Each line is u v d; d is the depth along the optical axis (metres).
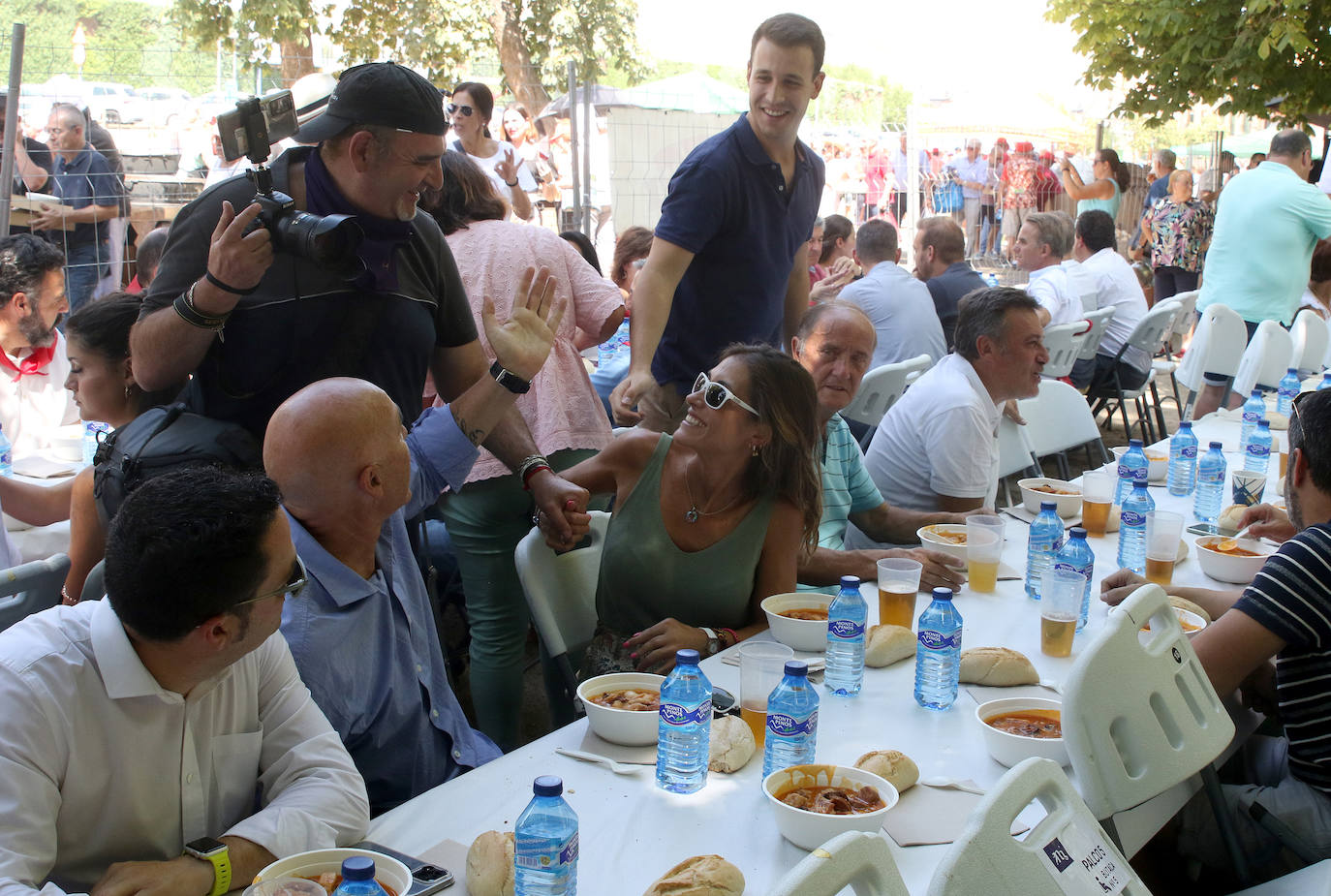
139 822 1.39
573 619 2.42
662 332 3.00
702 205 2.99
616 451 2.42
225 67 12.66
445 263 2.27
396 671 1.86
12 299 3.39
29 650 1.31
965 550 2.62
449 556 3.42
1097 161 10.06
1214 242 6.25
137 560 1.26
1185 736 1.64
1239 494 3.21
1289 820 1.91
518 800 1.55
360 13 13.56
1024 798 1.14
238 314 1.96
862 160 9.73
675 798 1.55
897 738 1.75
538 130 8.52
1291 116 10.16
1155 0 10.17
